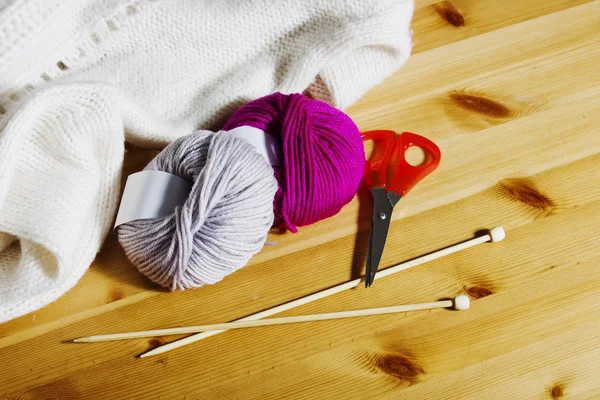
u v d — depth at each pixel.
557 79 0.87
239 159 0.62
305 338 0.70
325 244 0.75
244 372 0.68
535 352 0.70
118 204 0.75
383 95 0.86
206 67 0.78
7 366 0.68
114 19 0.72
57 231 0.63
